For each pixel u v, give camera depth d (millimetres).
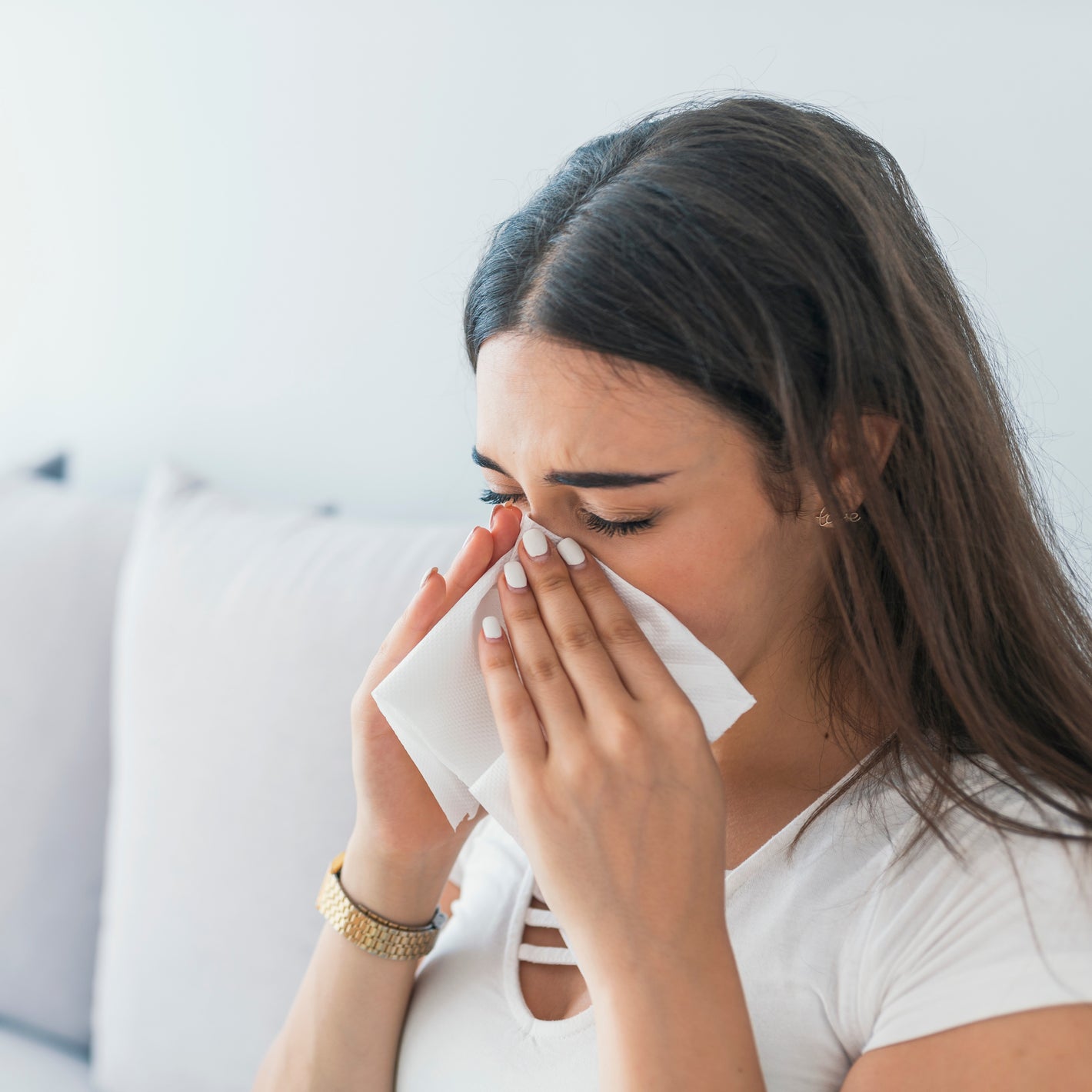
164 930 1237
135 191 1756
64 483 1849
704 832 633
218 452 1739
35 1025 1445
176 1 1666
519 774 661
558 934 806
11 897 1450
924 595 685
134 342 1798
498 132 1438
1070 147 1129
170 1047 1227
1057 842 635
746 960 708
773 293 636
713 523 661
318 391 1627
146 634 1325
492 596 720
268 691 1229
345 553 1281
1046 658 704
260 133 1622
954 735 731
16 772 1477
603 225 629
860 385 662
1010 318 1174
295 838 1191
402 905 865
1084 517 1161
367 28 1512
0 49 1853
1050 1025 593
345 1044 864
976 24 1150
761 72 1259
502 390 660
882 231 677
